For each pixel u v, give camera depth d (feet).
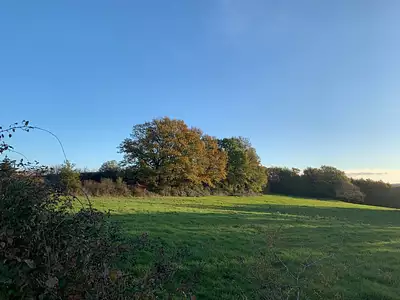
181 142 173.99
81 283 11.82
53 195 13.60
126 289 12.58
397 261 41.01
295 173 287.89
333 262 38.27
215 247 42.47
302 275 32.12
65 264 11.76
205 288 27.71
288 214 98.73
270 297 21.26
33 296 11.19
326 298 27.25
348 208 147.33
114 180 157.48
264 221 74.95
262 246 43.09
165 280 15.52
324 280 31.01
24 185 12.59
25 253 11.57
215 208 106.63
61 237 12.58
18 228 11.86
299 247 46.09
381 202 266.16
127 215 69.46
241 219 76.64
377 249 48.19
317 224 75.61
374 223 87.30
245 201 157.58
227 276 30.89
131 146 170.50
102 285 11.78
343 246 49.14
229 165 223.71
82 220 13.57
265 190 274.36
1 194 12.00
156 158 170.19
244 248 42.29
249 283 28.50
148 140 170.19
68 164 15.56
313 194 274.36
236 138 239.09
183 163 172.04
